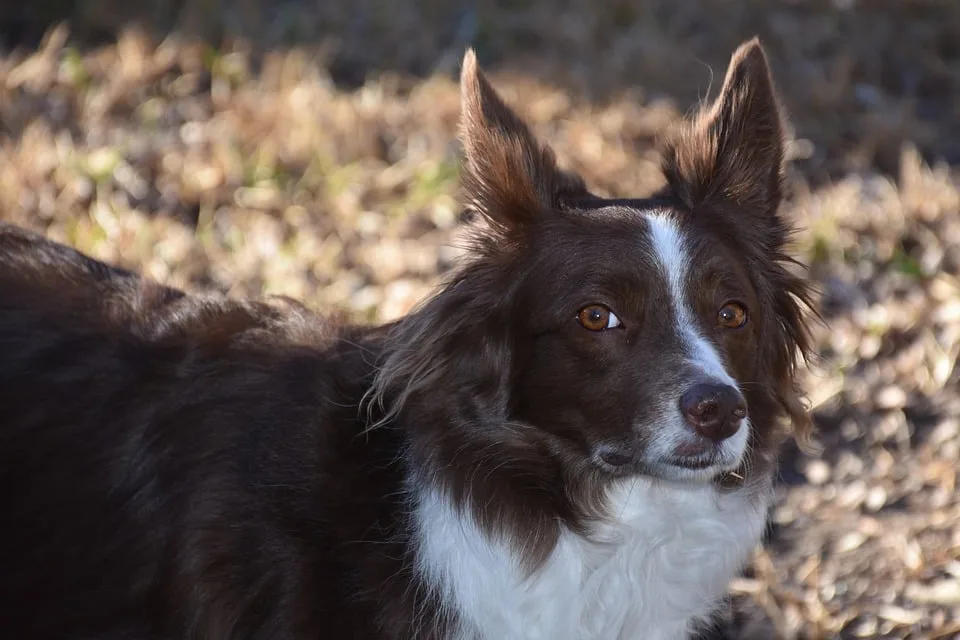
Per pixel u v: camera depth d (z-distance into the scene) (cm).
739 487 638
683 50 1388
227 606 609
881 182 1209
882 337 1015
